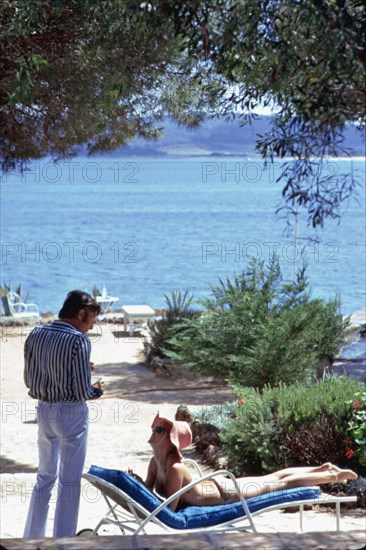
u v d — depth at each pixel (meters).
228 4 4.64
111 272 55.22
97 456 11.12
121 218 103.12
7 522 7.47
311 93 4.26
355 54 4.09
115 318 25.44
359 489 8.54
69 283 49.59
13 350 20.50
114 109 9.48
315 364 13.81
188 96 8.71
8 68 7.75
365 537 4.67
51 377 6.09
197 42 4.69
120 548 4.56
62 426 6.12
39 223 96.88
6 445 11.82
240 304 14.01
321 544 4.55
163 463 6.32
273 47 4.59
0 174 10.62
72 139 10.27
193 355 14.32
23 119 9.84
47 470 6.35
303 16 4.23
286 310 13.53
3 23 7.42
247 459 9.97
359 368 15.82
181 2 4.57
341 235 76.00
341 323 15.73
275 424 9.66
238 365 13.55
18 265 61.25
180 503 6.27
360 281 44.22
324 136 4.18
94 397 6.24
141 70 8.13
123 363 19.23
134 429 12.88
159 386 16.86
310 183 4.20
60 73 8.05
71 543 4.63
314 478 6.42
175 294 19.92
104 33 6.95
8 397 15.76
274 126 4.61
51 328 6.16
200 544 4.62
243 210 117.81
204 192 183.50
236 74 5.59
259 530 7.00
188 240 74.62
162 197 159.88
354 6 4.16
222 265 56.97
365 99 4.28
